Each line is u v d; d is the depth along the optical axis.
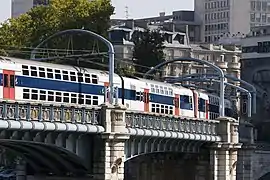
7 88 98.06
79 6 166.75
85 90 110.56
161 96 129.62
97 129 101.00
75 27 164.25
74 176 109.88
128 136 106.19
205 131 127.69
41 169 114.94
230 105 174.88
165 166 140.38
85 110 99.81
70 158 105.06
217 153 132.38
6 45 166.75
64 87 106.88
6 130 89.44
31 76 101.56
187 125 121.94
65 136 99.25
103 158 103.56
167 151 122.62
